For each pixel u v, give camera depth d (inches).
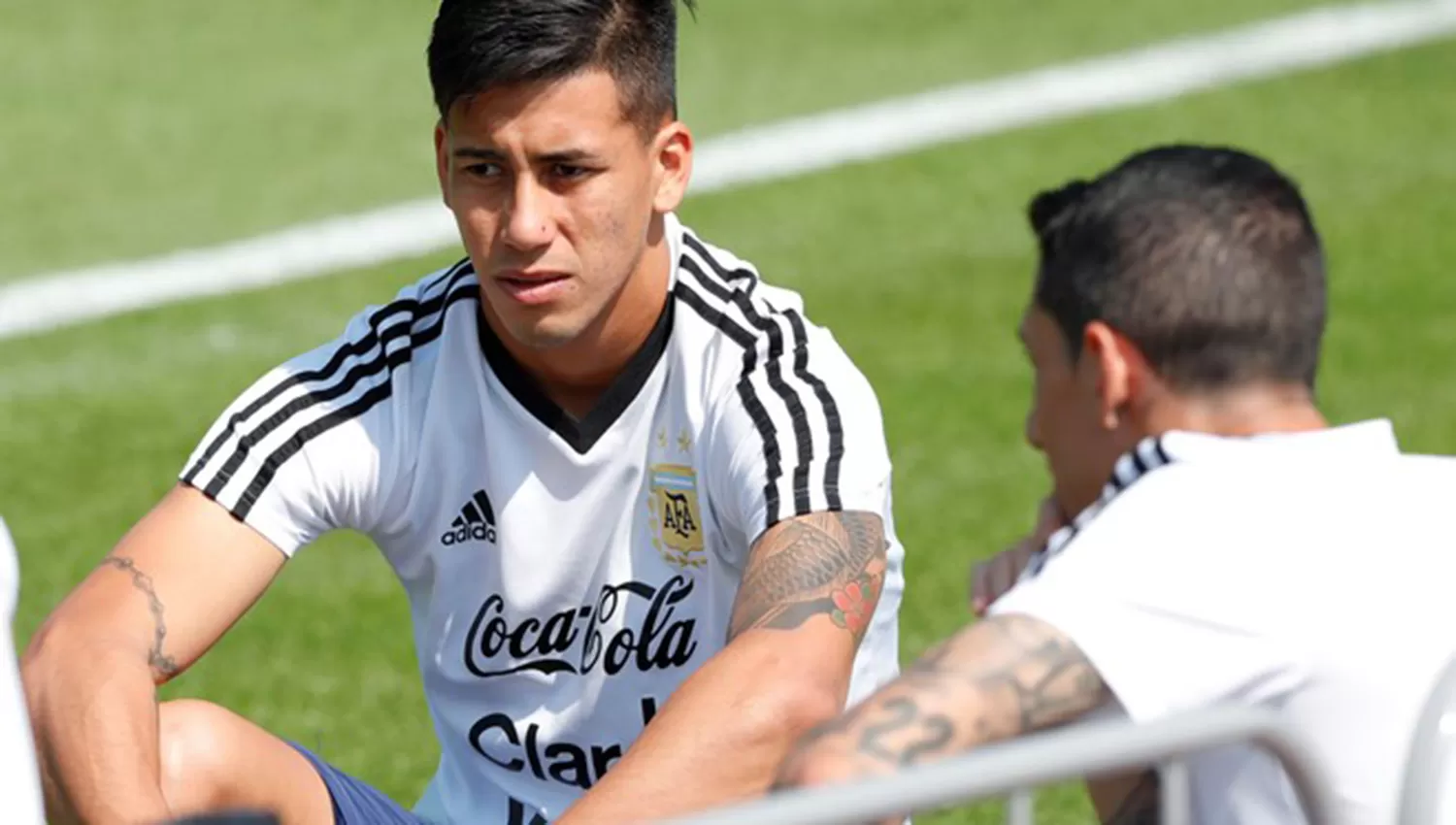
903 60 1353.3
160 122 1307.8
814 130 1236.5
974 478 797.2
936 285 1003.3
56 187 1205.1
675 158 379.2
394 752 600.1
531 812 406.6
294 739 609.0
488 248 365.4
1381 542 271.0
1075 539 272.7
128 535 386.9
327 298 1037.8
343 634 682.8
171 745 367.9
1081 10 1432.1
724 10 1461.6
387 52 1422.2
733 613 365.7
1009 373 898.1
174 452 848.9
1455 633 268.4
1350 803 267.9
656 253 379.9
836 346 392.8
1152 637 264.5
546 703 403.2
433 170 1215.6
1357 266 1003.9
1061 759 238.4
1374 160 1151.6
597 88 357.7
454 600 402.9
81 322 1007.0
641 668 395.9
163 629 374.0
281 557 390.6
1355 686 266.2
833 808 227.3
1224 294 276.4
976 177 1155.9
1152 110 1247.5
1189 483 272.7
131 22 1502.2
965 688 260.7
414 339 395.5
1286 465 274.5
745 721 342.6
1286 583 267.3
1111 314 279.9
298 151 1250.6
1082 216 284.0
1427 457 284.4
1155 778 268.8
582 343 377.7
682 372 384.5
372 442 390.9
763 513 369.4
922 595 697.6
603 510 390.6
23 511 791.1
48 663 363.6
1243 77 1289.4
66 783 354.3
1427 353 903.1
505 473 389.7
